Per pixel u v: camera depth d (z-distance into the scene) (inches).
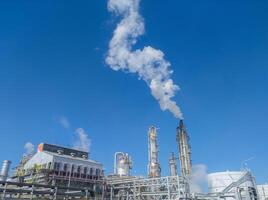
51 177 2194.9
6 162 2407.7
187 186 2418.8
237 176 2706.7
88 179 2466.8
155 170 3476.9
